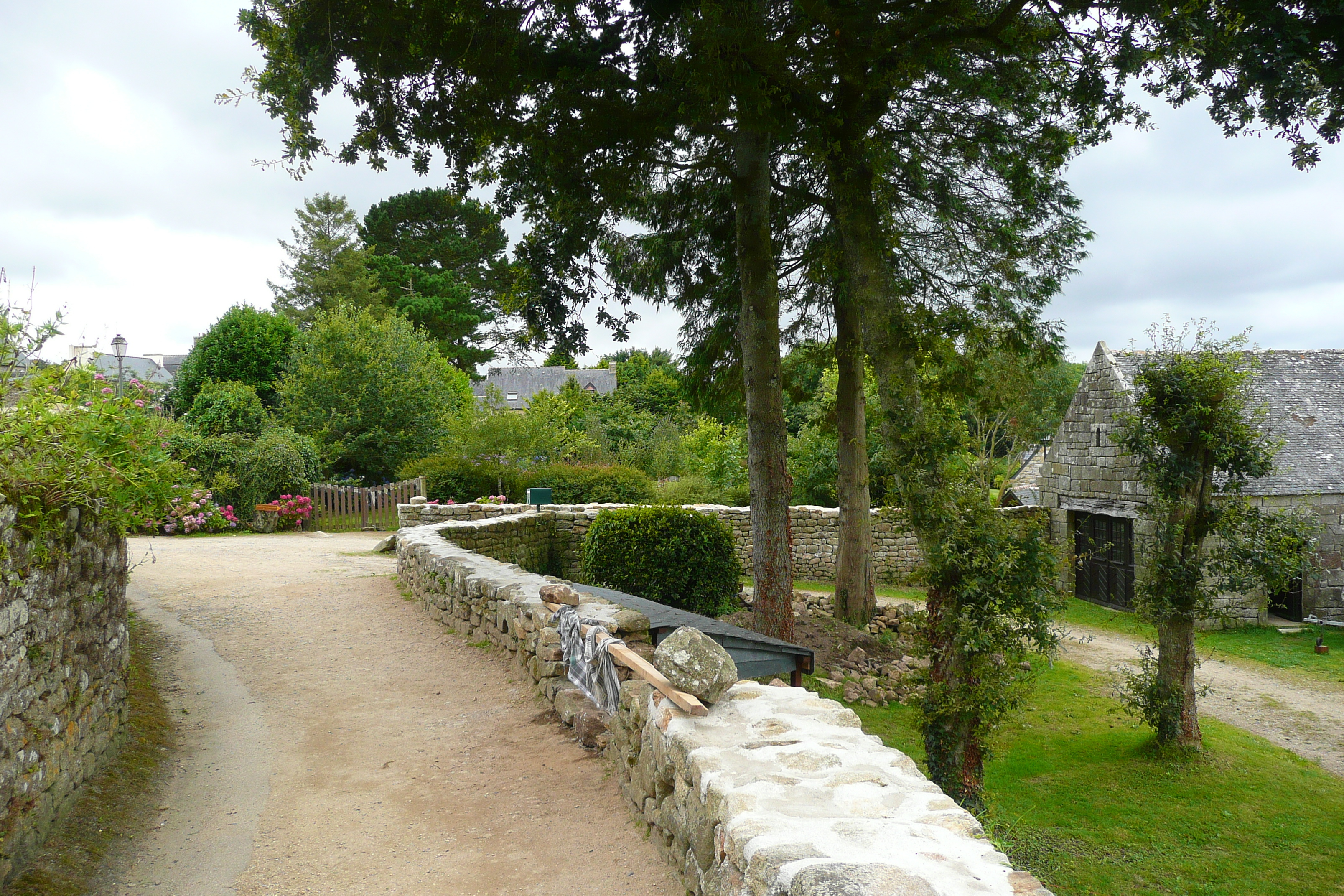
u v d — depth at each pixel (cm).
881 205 991
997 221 1184
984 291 1204
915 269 1213
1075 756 958
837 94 847
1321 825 781
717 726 367
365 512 2044
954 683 786
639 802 442
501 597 788
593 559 1295
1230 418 948
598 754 546
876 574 2022
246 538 1759
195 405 2339
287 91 765
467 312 4391
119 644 536
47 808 411
